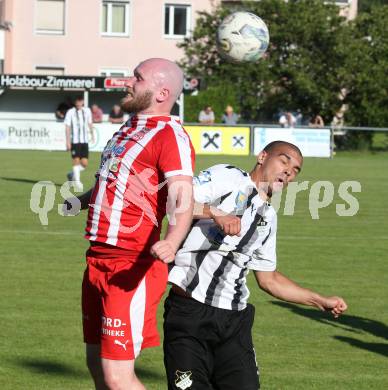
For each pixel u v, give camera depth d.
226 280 12.27
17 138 90.12
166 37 122.25
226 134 86.00
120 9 121.44
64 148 90.44
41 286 23.39
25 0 118.94
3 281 23.95
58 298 22.02
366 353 17.84
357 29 101.19
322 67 100.06
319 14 99.31
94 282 12.11
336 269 26.91
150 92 12.06
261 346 18.16
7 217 37.12
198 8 122.06
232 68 102.69
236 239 12.19
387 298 22.97
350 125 100.75
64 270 25.69
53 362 16.73
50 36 120.12
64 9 120.12
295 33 99.56
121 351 11.84
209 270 12.22
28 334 18.61
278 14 100.75
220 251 12.20
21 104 103.25
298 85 98.94
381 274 26.25
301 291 13.16
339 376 16.22
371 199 48.31
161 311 21.09
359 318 20.78
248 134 86.38
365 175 64.06
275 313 21.09
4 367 16.31
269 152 12.38
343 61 98.75
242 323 12.40
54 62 120.44
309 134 86.94
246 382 12.30
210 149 86.00
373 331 19.64
